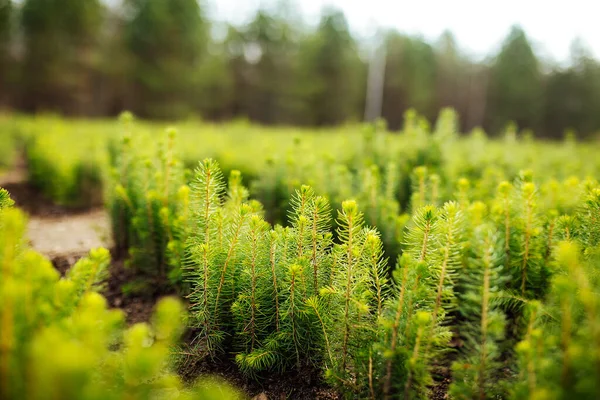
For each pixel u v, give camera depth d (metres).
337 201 3.03
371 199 2.88
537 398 1.04
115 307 2.78
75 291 1.36
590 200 1.77
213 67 35.06
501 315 1.45
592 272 1.42
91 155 5.79
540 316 1.48
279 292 1.88
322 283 1.87
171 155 2.97
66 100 32.81
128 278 3.10
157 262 2.92
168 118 31.39
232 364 2.07
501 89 42.88
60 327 1.10
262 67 39.06
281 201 3.54
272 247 1.84
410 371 1.40
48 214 5.31
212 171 2.04
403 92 42.12
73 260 3.38
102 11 32.06
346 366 1.78
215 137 7.11
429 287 1.59
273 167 3.60
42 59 29.53
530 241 1.93
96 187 5.76
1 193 1.78
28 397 0.93
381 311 1.70
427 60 44.91
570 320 1.29
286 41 39.16
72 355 0.78
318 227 1.85
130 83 32.19
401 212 3.77
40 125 10.32
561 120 43.50
